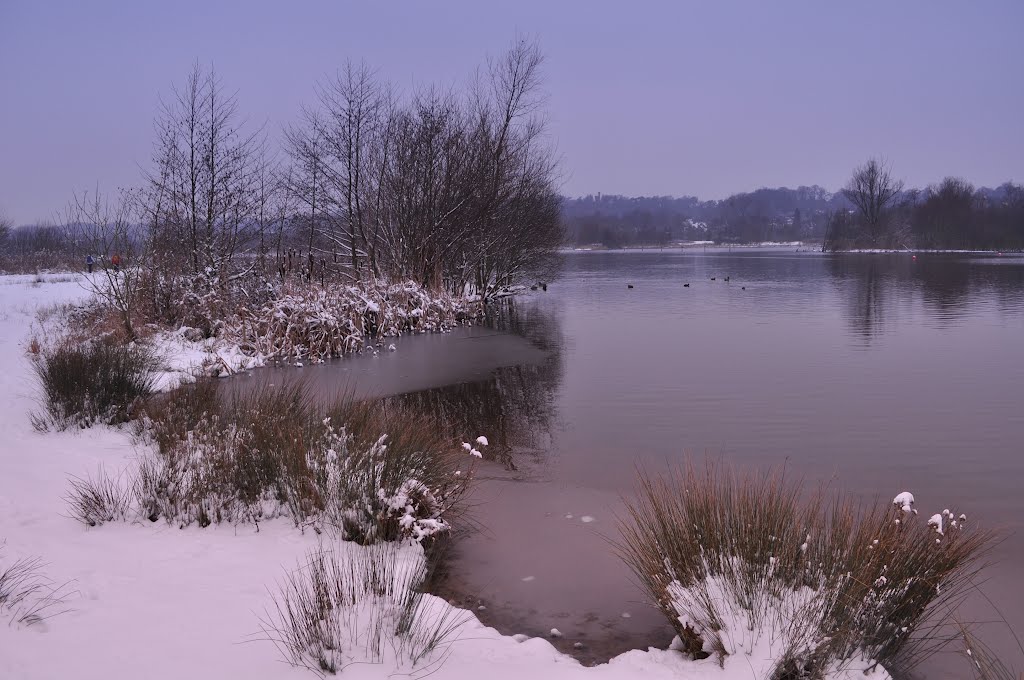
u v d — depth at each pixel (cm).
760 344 1725
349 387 1280
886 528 425
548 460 827
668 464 804
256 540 549
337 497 598
